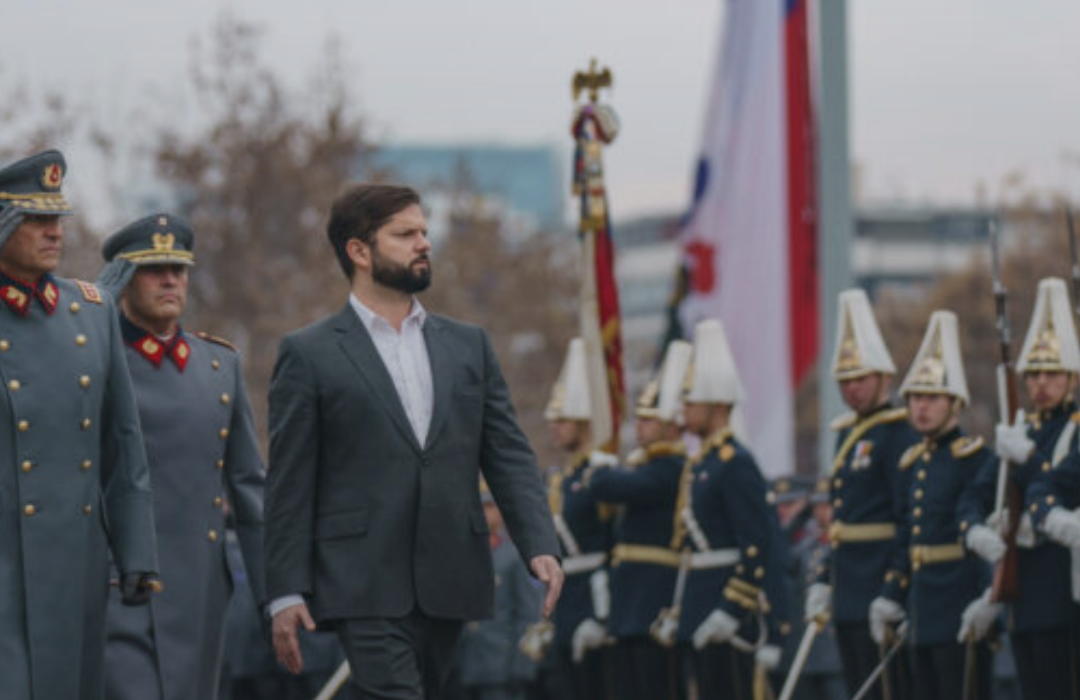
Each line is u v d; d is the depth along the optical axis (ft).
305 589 59.77
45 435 56.29
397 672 59.21
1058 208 390.63
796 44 122.11
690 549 92.22
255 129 292.20
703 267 124.16
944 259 646.33
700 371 92.22
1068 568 81.51
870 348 89.04
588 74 89.86
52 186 56.29
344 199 61.36
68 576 56.29
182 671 66.95
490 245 360.07
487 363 61.72
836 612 89.30
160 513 67.36
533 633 106.42
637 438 96.37
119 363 58.59
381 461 59.77
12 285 56.59
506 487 61.41
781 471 120.67
